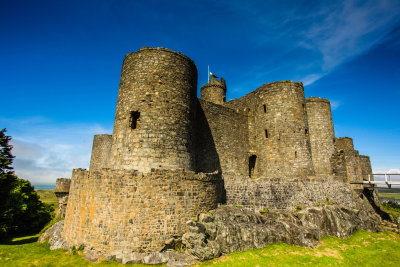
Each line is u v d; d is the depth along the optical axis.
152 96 16.34
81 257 12.43
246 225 15.24
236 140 24.05
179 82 17.56
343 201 21.64
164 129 15.93
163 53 17.53
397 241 17.61
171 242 12.90
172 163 15.59
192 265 11.95
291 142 22.61
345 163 23.83
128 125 15.98
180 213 13.74
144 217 12.80
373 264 13.53
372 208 25.02
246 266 12.12
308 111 27.75
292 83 24.31
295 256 13.82
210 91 34.88
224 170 22.28
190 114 17.84
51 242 15.72
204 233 13.55
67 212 15.27
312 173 22.34
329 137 27.22
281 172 22.20
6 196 25.84
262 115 24.75
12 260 12.54
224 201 17.94
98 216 12.99
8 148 26.02
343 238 17.53
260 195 18.73
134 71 17.23
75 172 15.60
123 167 14.99
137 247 12.30
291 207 18.73
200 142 21.19
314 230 16.97
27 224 32.38
